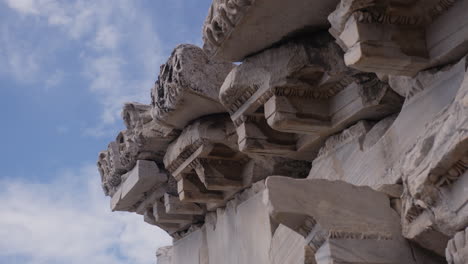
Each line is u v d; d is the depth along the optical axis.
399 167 3.70
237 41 4.40
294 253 4.35
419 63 3.49
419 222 3.41
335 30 3.71
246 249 5.98
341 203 3.50
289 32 4.39
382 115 4.43
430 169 2.98
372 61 3.42
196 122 5.95
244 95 4.80
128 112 6.95
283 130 4.59
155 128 6.54
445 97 3.42
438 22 3.46
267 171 5.96
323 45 4.41
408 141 3.71
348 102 4.47
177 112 5.83
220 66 5.71
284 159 5.66
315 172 4.87
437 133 3.04
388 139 3.97
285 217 3.40
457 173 2.92
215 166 6.09
